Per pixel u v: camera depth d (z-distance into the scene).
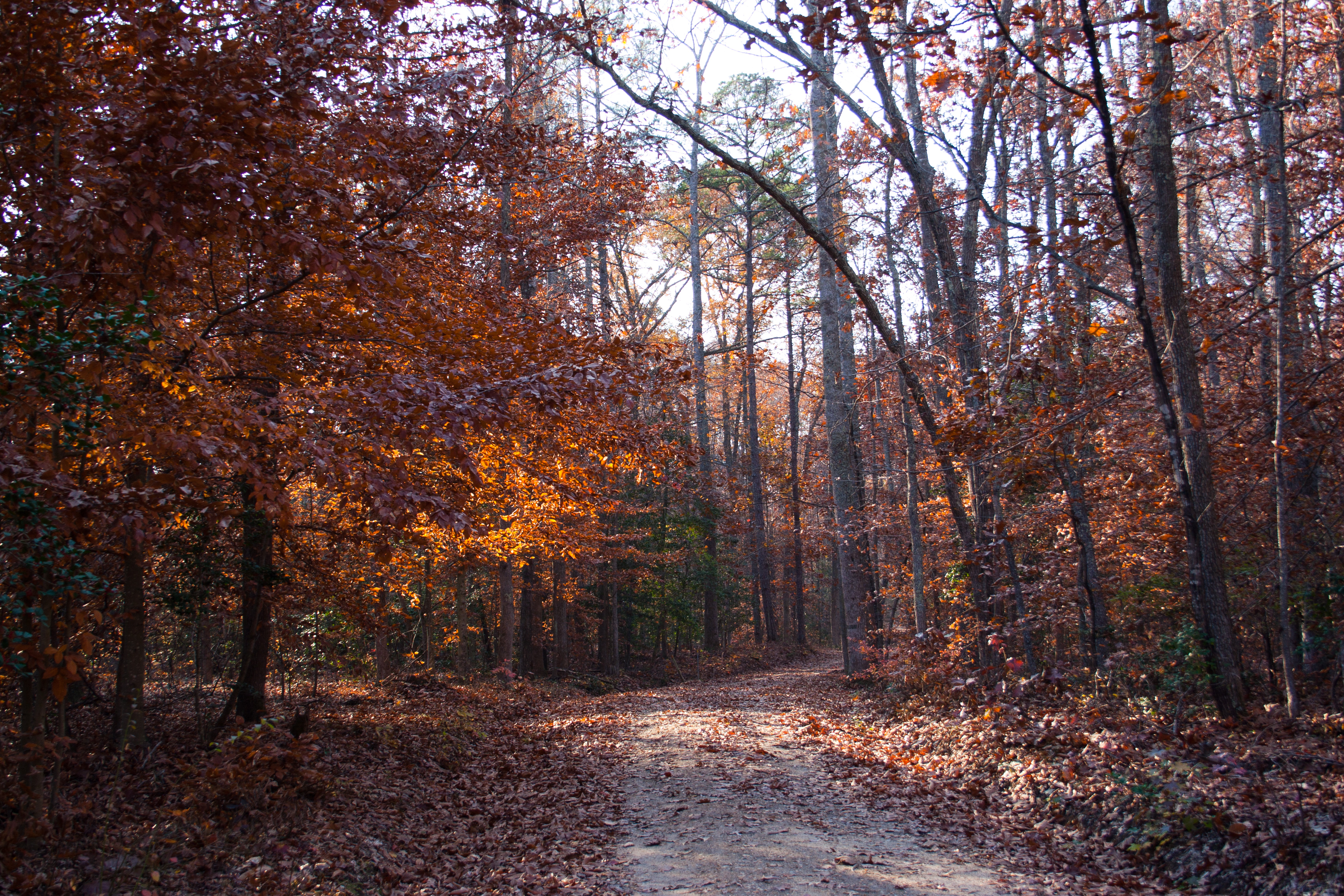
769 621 35.44
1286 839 5.84
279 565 10.31
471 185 9.52
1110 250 9.62
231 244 7.23
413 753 10.59
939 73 8.64
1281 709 8.79
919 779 9.31
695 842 6.98
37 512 4.46
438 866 6.85
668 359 9.59
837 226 18.19
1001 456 10.15
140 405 5.50
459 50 9.02
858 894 5.69
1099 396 10.16
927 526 19.83
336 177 7.50
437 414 6.35
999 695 9.72
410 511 6.07
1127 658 10.68
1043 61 10.30
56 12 5.21
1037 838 7.18
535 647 24.11
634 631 33.31
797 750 10.96
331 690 15.08
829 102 19.64
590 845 7.12
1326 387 9.99
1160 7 8.88
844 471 21.19
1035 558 17.14
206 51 5.53
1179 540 12.32
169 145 4.96
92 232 4.97
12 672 5.64
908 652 13.91
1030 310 10.73
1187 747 7.78
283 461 6.82
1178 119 10.77
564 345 8.67
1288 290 9.19
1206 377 14.76
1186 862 6.20
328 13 7.12
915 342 15.75
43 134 5.83
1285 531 8.60
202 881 5.72
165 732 9.77
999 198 12.40
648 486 28.52
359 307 7.77
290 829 6.84
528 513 13.02
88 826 6.38
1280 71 9.84
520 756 11.47
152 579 9.38
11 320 4.47
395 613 18.00
